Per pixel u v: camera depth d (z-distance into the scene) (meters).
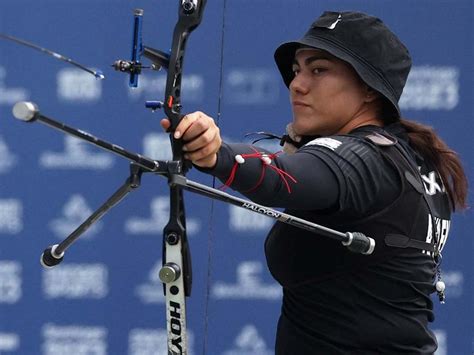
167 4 19.50
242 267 19.56
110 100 19.55
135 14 9.65
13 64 19.61
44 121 7.82
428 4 19.42
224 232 19.55
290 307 11.23
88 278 19.80
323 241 10.65
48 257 9.37
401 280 10.77
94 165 19.72
